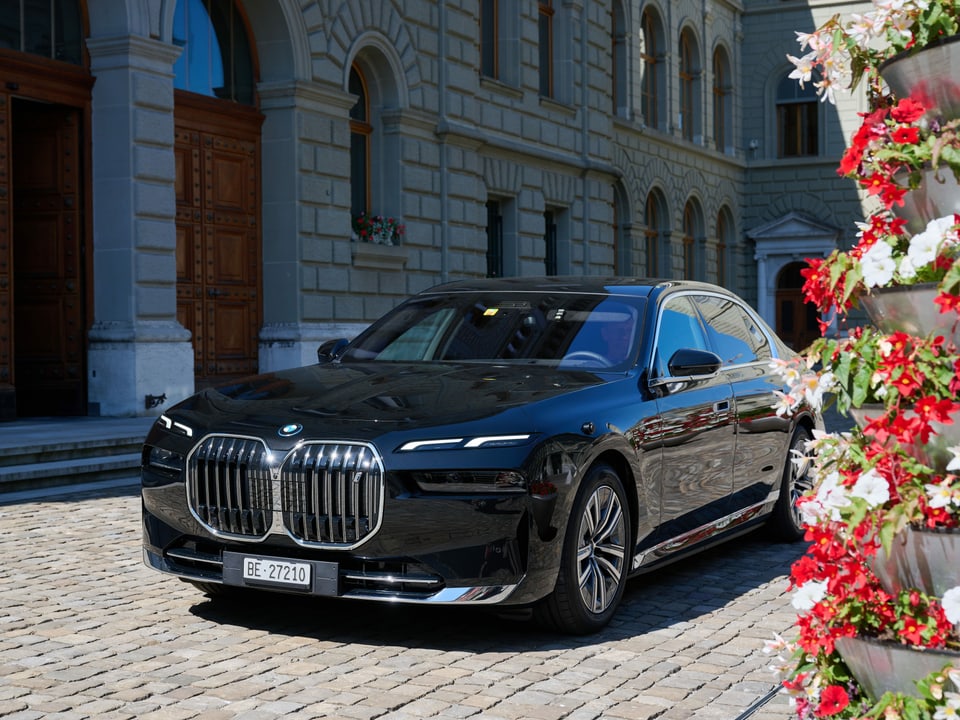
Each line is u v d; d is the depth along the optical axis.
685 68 34.25
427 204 19.56
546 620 5.13
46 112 13.78
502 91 21.88
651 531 5.71
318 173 16.80
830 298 3.00
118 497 9.33
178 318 15.06
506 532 4.79
